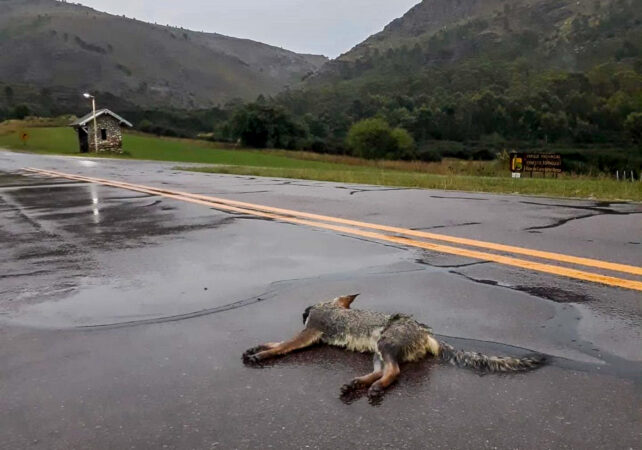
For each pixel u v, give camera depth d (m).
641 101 76.25
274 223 5.26
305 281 3.10
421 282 3.01
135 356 2.07
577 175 15.28
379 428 1.51
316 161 38.12
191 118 94.88
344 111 103.62
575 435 1.45
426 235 4.43
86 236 4.81
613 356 1.96
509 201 6.76
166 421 1.59
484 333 2.21
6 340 2.28
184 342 2.20
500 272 3.18
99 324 2.45
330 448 1.43
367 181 10.83
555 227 4.68
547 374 1.82
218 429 1.54
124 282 3.18
